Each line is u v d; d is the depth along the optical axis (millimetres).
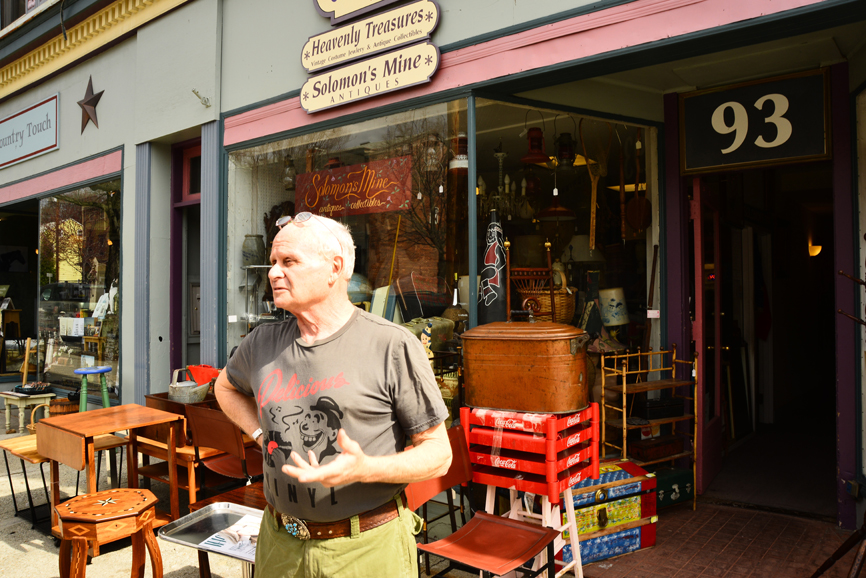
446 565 3084
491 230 3588
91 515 2514
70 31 6371
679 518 3662
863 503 3336
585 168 3979
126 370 5898
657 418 3869
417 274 3779
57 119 6914
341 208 4230
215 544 2061
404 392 1530
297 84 4430
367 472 1326
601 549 3072
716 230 4531
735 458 4918
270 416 1564
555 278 3840
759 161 3682
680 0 2799
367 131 4023
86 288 6512
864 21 2955
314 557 1520
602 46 3004
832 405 7121
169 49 5375
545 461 2375
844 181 3385
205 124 5082
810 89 3492
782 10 2566
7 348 8352
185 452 3662
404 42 3682
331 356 1526
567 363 2416
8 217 8602
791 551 3186
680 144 3977
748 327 5828
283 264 1538
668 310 4098
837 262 3426
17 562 3238
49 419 3455
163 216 5777
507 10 3305
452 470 2475
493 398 2541
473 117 3451
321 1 4133
